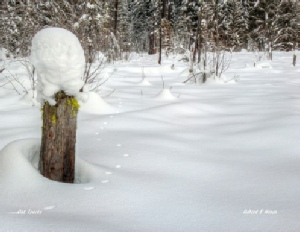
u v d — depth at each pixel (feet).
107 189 7.41
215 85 31.19
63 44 7.44
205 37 36.50
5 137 11.69
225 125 14.73
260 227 5.97
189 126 14.57
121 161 9.52
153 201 6.98
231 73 42.96
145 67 45.91
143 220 6.14
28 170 7.56
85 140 11.64
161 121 15.20
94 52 22.79
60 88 7.59
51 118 7.64
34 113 15.75
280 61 60.64
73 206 6.62
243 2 90.84
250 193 7.57
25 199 6.82
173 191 7.57
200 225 6.01
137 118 15.35
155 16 88.99
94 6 35.78
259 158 10.21
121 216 6.27
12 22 42.01
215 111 18.16
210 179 8.44
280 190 7.73
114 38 54.13
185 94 24.85
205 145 11.65
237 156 10.42
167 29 72.18
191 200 7.11
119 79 34.17
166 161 9.70
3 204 6.61
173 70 46.62
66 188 7.33
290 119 15.01
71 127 7.83
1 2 43.96
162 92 22.44
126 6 108.37
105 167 8.90
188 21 74.69
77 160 8.77
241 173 8.89
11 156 7.71
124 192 7.32
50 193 7.07
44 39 7.47
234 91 26.76
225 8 67.87
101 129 13.29
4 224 5.69
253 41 88.94
